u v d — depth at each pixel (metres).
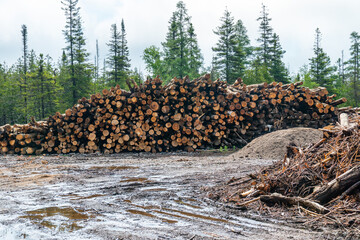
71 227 4.18
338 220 4.11
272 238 3.70
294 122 15.85
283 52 47.22
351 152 5.21
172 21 44.50
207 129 14.38
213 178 7.50
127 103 13.72
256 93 15.48
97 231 4.00
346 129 5.62
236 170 8.53
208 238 3.73
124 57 46.00
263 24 48.06
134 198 5.76
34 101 35.53
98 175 8.23
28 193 6.22
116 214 4.77
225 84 14.85
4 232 4.00
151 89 13.95
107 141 13.53
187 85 14.29
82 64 38.91
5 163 10.77
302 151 5.83
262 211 4.76
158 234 3.88
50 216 4.68
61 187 6.78
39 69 35.62
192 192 6.16
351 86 46.16
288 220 4.36
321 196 4.74
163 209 5.02
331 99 15.88
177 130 13.81
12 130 13.79
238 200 5.36
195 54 45.22
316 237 3.71
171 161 10.88
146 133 13.75
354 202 4.50
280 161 6.20
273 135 12.02
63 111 36.59
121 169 9.24
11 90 38.62
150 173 8.48
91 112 13.80
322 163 5.34
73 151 13.91
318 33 49.41
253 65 46.41
